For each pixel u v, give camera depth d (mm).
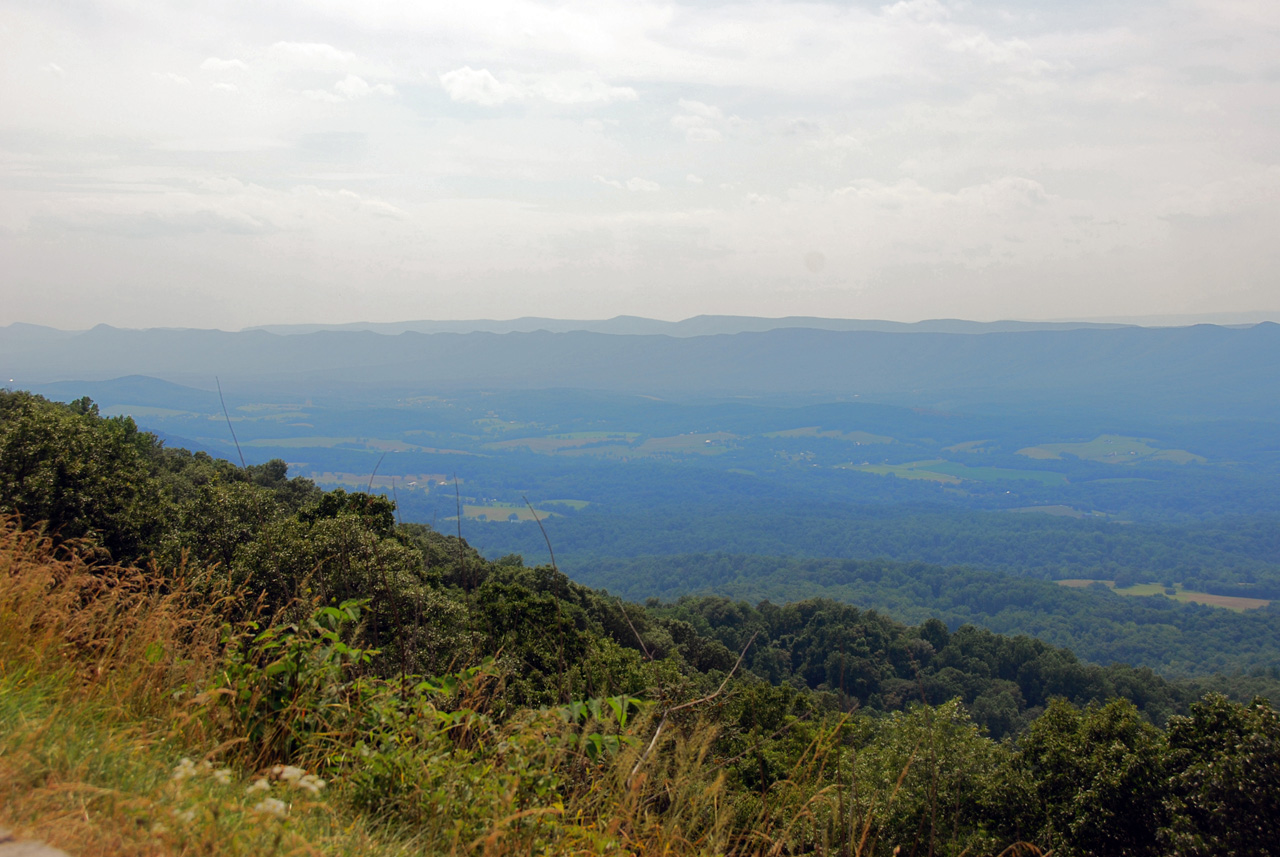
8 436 17625
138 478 21453
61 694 3965
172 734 3918
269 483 52844
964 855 4418
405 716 4387
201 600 5156
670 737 3920
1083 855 15297
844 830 3670
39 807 2775
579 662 4715
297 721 4262
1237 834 13367
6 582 4812
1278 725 14055
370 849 3314
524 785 3934
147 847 2695
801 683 86312
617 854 3557
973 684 85312
